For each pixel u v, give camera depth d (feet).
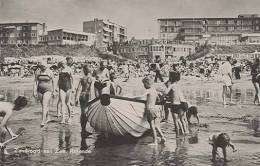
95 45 214.48
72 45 204.44
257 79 50.21
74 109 47.52
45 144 26.99
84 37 214.07
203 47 206.49
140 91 74.28
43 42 202.59
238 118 38.52
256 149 25.00
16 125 35.29
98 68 32.58
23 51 187.21
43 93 33.99
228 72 50.52
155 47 227.61
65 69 36.19
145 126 29.71
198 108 46.75
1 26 196.34
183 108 30.01
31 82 109.50
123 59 219.82
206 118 38.55
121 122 28.14
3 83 105.29
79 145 26.78
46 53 195.21
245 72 134.92
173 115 29.89
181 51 222.89
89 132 31.68
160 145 26.68
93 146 26.53
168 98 30.42
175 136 29.86
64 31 203.41
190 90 77.92
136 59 230.68
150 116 27.02
